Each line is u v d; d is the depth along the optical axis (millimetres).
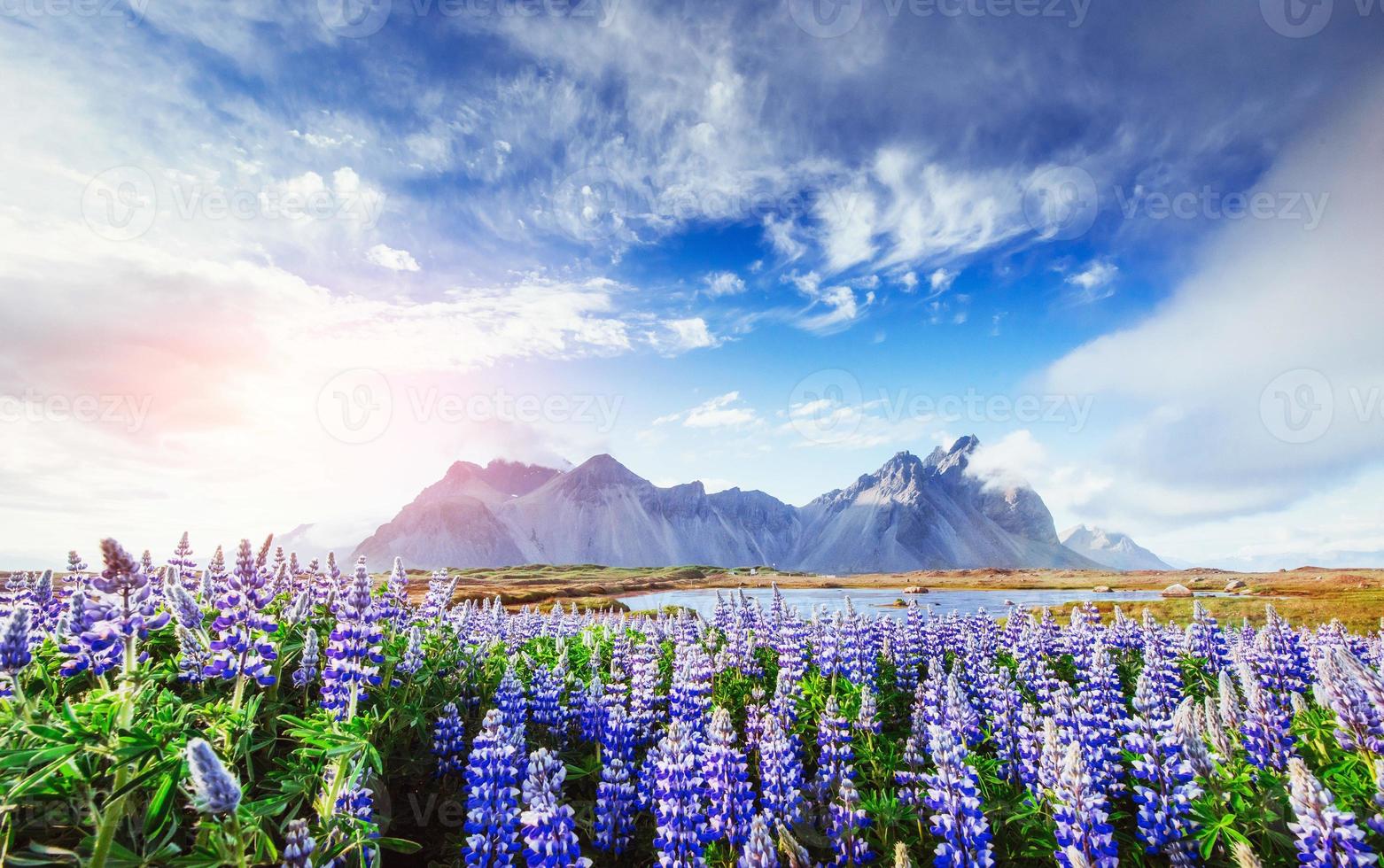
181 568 10609
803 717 12031
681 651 14148
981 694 13312
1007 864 7375
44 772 4633
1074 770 6430
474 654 12773
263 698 7734
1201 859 6828
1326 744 9031
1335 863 5586
